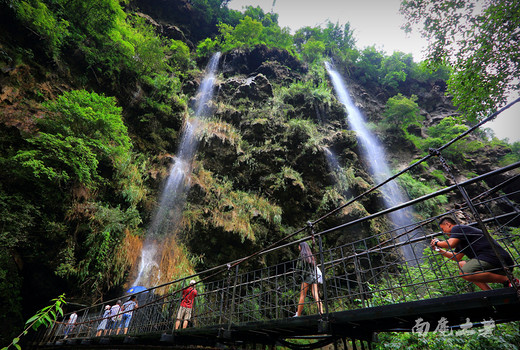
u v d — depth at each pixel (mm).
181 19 29781
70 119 9438
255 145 17969
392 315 2607
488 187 23500
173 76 21562
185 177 14859
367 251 3361
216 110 19781
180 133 16750
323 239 15016
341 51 36844
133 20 21016
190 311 6246
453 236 2904
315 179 17562
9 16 11117
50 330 8594
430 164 24109
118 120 10320
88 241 9828
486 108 7305
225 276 12352
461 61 7363
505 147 28109
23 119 9789
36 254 9008
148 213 12859
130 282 10578
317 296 3857
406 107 25719
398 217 17906
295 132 18578
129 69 15547
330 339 3816
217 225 13062
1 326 8500
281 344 4254
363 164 21031
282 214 15641
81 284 9617
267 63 25281
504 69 6703
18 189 8859
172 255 12102
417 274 6336
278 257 13930
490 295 2125
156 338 5477
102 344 6500
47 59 12141
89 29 14242
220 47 27391
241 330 3922
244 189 15961
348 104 29219
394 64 35344
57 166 9305
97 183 10555
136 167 13164
